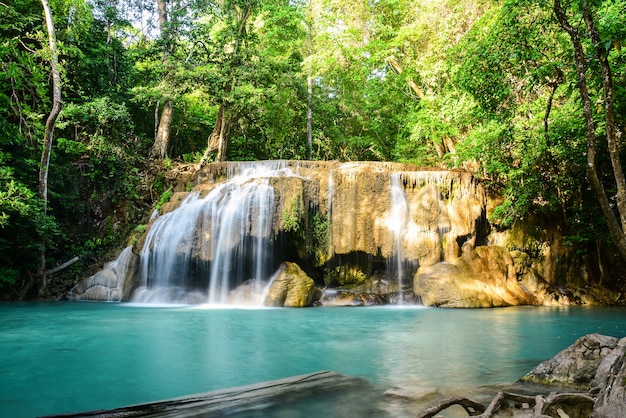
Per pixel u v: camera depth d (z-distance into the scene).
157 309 12.52
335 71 25.86
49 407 4.41
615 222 5.19
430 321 10.24
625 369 3.10
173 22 21.30
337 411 3.97
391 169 17.02
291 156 27.33
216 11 22.72
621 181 5.12
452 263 14.45
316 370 5.75
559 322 10.09
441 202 15.32
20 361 6.34
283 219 14.31
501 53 8.46
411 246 14.85
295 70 26.02
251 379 5.36
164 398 4.68
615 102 10.56
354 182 15.23
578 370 4.75
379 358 6.44
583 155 14.34
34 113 15.21
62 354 6.76
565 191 16.23
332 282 15.34
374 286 15.16
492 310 12.54
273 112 25.70
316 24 24.89
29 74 15.57
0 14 15.41
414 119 21.88
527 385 4.81
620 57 9.19
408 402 4.21
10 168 13.38
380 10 24.12
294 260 15.17
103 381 5.32
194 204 15.12
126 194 18.47
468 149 16.44
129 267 15.13
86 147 17.98
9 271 14.77
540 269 15.35
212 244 14.31
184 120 26.05
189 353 6.83
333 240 15.05
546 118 8.84
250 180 15.22
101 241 17.52
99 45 20.53
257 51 22.75
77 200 17.95
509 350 6.98
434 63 19.42
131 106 23.95
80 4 17.41
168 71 20.53
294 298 13.39
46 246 16.03
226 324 9.74
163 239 14.99
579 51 5.53
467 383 4.99
